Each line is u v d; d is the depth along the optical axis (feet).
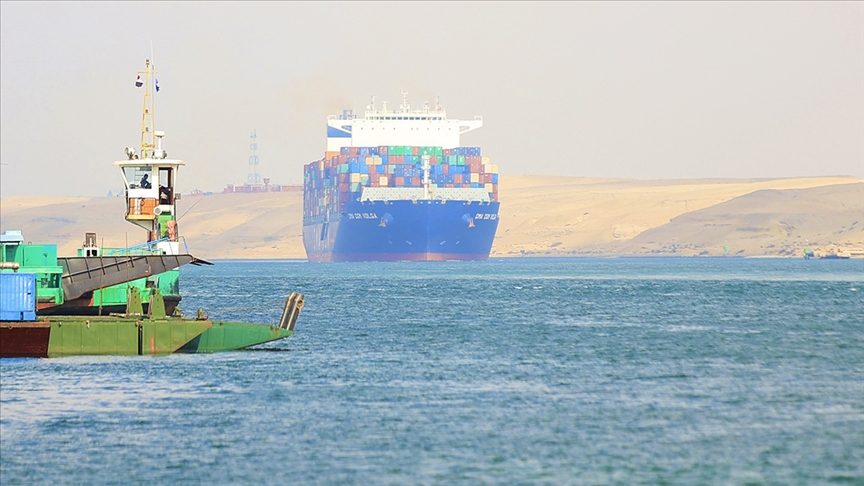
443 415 640.58
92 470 524.52
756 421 623.77
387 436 586.04
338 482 504.02
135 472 520.83
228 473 518.78
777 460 538.88
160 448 562.66
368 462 536.42
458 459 540.93
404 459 540.52
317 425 612.70
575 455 548.31
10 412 645.10
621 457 544.21
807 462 535.19
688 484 501.97
